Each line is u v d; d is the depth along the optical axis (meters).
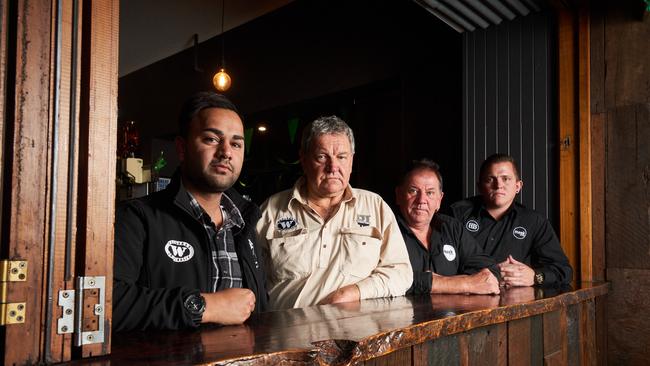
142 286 1.31
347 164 1.98
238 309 1.21
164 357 0.85
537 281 2.52
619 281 2.76
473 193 3.27
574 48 2.94
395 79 4.34
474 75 3.30
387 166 4.81
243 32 5.80
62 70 0.82
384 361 1.12
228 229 1.65
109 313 0.87
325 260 1.93
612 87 2.84
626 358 2.71
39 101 0.79
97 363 0.80
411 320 1.26
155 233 1.43
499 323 1.56
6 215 0.76
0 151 0.75
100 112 0.86
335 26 4.80
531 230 2.85
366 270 1.93
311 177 1.97
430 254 2.39
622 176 2.79
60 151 0.81
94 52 0.86
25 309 0.76
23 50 0.77
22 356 0.76
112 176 0.88
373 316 1.34
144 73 7.38
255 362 0.86
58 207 0.81
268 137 6.57
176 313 1.14
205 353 0.88
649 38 2.73
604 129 2.85
